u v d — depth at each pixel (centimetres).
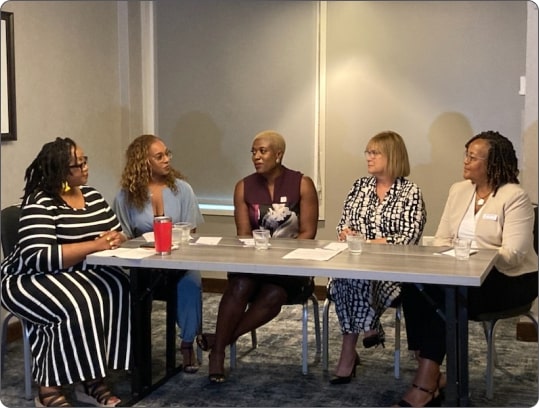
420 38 484
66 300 318
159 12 520
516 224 324
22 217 323
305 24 500
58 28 453
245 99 516
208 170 526
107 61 501
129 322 334
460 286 297
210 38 517
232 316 352
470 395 338
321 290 505
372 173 360
